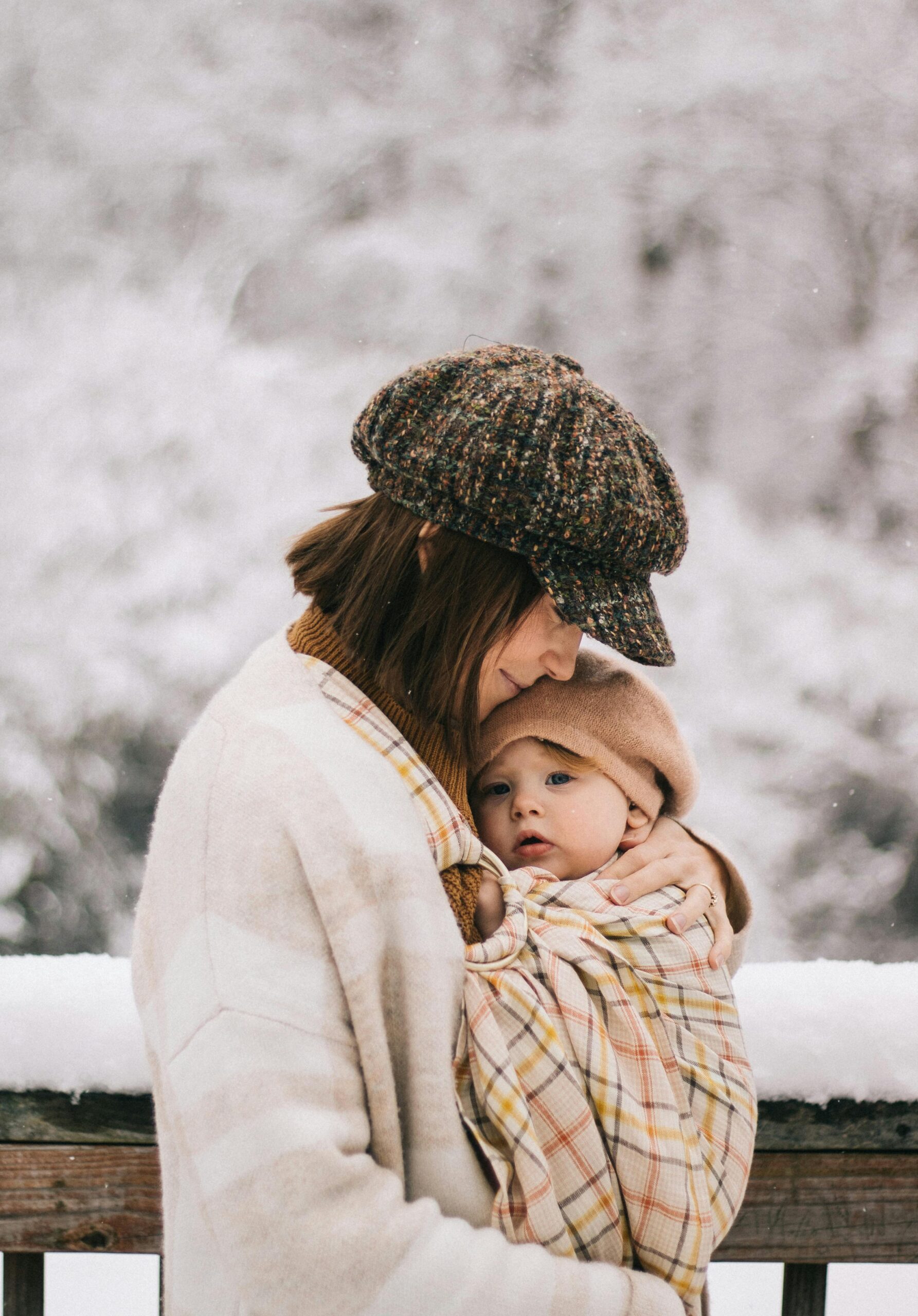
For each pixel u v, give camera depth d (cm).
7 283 941
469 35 1005
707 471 933
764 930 828
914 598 866
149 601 849
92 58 985
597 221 980
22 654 835
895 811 834
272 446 899
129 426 891
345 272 970
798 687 845
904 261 954
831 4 972
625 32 996
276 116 995
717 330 962
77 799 830
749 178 978
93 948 837
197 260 964
